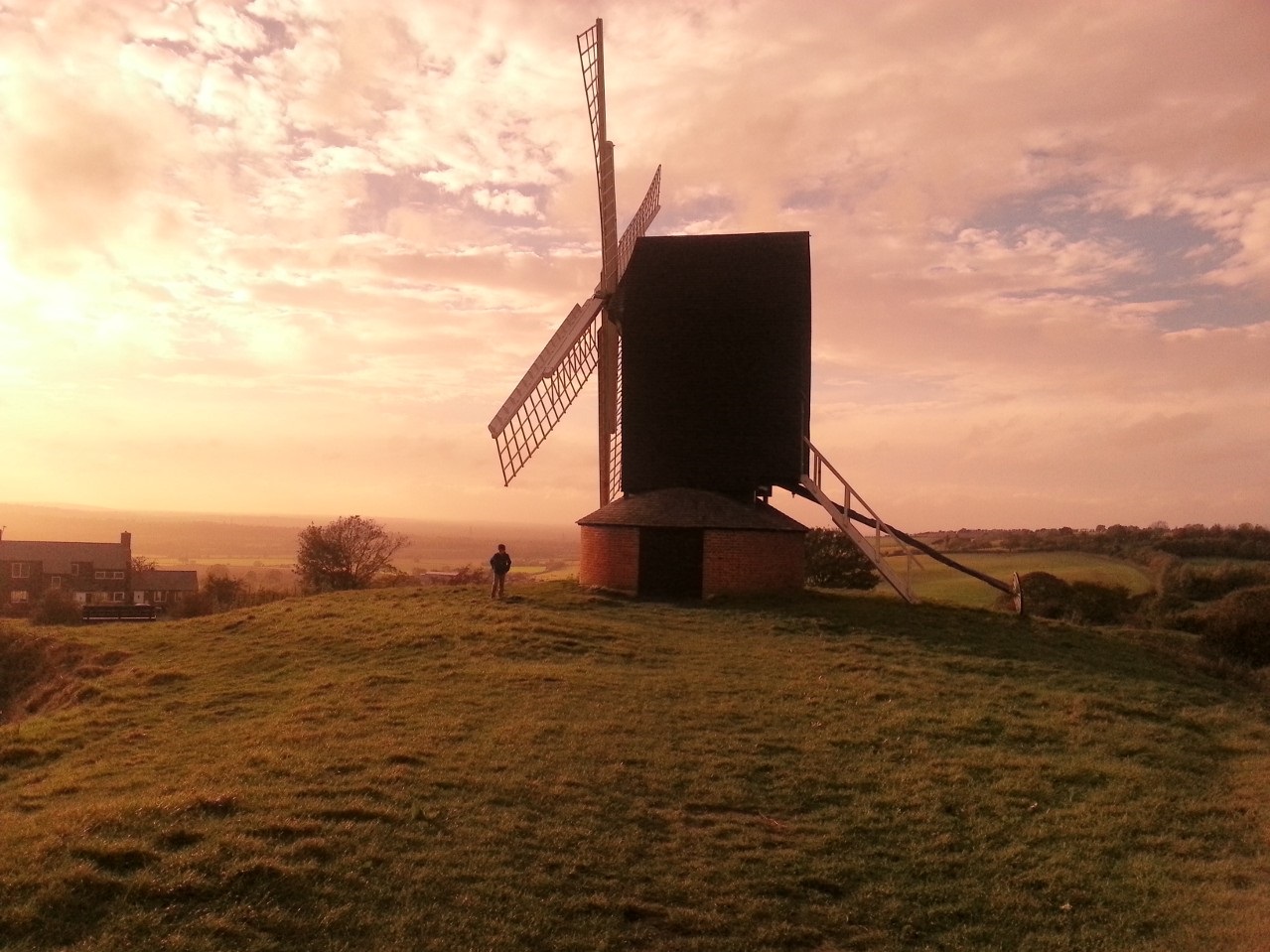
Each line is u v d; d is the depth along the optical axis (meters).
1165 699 22.03
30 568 111.94
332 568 75.50
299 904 9.87
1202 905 11.15
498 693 19.23
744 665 22.66
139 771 15.04
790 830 12.98
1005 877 11.91
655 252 36.16
